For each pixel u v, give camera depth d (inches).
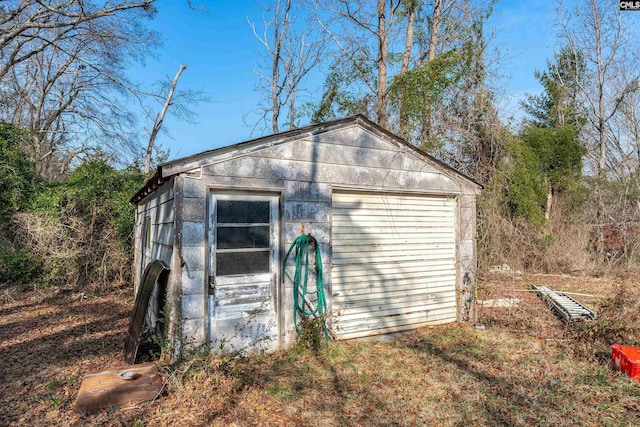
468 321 267.7
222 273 186.1
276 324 199.0
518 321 274.7
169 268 182.9
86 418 134.0
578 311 286.4
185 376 156.0
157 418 134.5
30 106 730.8
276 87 731.4
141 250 324.5
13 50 508.7
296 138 206.4
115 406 140.6
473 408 146.8
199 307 176.9
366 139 231.5
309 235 208.5
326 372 177.0
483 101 469.1
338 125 220.7
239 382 158.1
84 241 395.5
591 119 750.5
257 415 138.5
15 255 370.6
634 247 526.3
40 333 240.4
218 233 186.2
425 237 256.7
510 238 459.8
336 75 576.4
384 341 224.8
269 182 197.6
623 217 582.6
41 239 378.6
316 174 213.0
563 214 588.7
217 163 184.1
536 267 533.3
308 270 209.0
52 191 413.7
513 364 191.8
